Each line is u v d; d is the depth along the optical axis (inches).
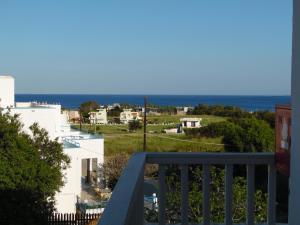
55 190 579.5
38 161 552.1
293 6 120.0
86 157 860.0
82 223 588.4
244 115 1510.8
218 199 255.8
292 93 119.0
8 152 519.2
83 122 2293.3
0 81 908.6
